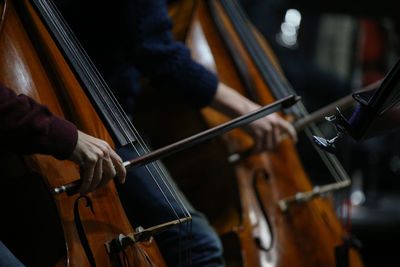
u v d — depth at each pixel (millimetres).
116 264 1771
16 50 1818
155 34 2334
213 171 2867
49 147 1596
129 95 2424
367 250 5094
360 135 1729
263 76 3094
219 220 2826
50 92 1851
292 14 5949
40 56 1881
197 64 2490
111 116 1901
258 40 3422
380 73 6387
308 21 7430
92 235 1750
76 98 1906
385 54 6367
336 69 7227
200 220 2449
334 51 7293
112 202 1867
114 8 2221
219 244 2449
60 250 1723
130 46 2293
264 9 6184
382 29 6328
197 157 2881
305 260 2846
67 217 1730
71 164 1800
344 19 7227
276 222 2828
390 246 5129
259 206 2820
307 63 6332
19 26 1866
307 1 5660
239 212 2791
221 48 3033
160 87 2426
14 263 1597
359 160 6441
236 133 2871
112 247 1769
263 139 2756
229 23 3197
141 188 2215
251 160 2879
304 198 2916
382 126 1837
